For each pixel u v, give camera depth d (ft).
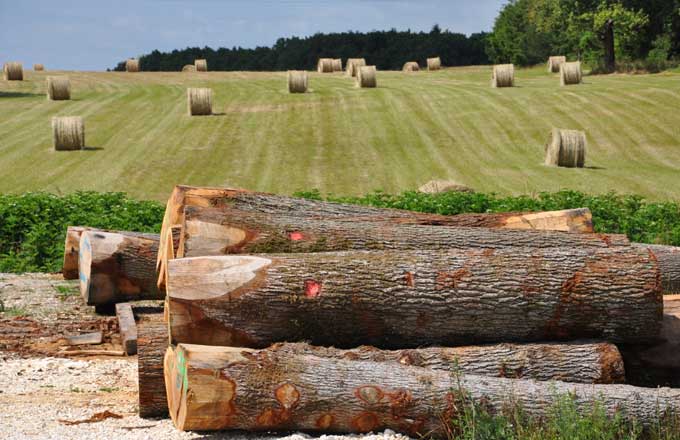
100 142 125.18
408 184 99.76
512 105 145.79
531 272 28.55
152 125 138.10
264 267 27.76
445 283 28.19
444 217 37.09
